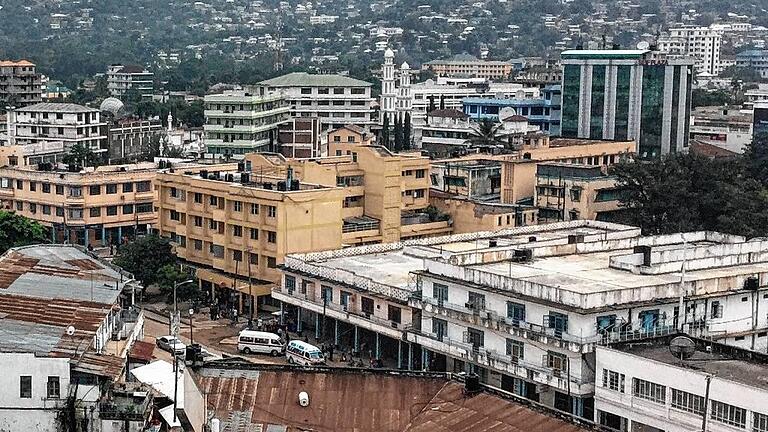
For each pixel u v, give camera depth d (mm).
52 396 72125
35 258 102438
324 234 133250
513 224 153625
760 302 99062
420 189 158375
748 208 157750
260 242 131375
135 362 87812
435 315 102562
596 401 86438
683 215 157000
